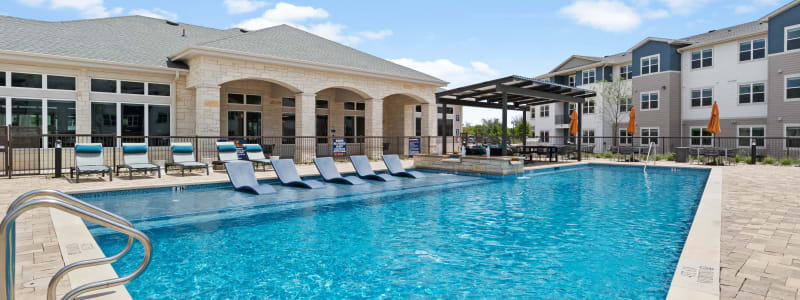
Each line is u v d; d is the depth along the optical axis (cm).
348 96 2125
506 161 1280
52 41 1435
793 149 2145
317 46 2052
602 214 714
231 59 1514
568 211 745
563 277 404
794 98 2142
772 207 663
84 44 1498
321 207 781
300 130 1728
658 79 2767
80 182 989
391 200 862
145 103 1504
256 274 418
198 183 991
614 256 469
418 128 2584
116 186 905
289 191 953
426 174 1369
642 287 374
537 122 3816
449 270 427
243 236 567
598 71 3216
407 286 384
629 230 594
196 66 1491
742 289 313
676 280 324
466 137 2262
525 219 675
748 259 387
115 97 1445
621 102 3067
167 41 1802
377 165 1605
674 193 962
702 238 449
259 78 1605
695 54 2655
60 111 1354
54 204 204
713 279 325
